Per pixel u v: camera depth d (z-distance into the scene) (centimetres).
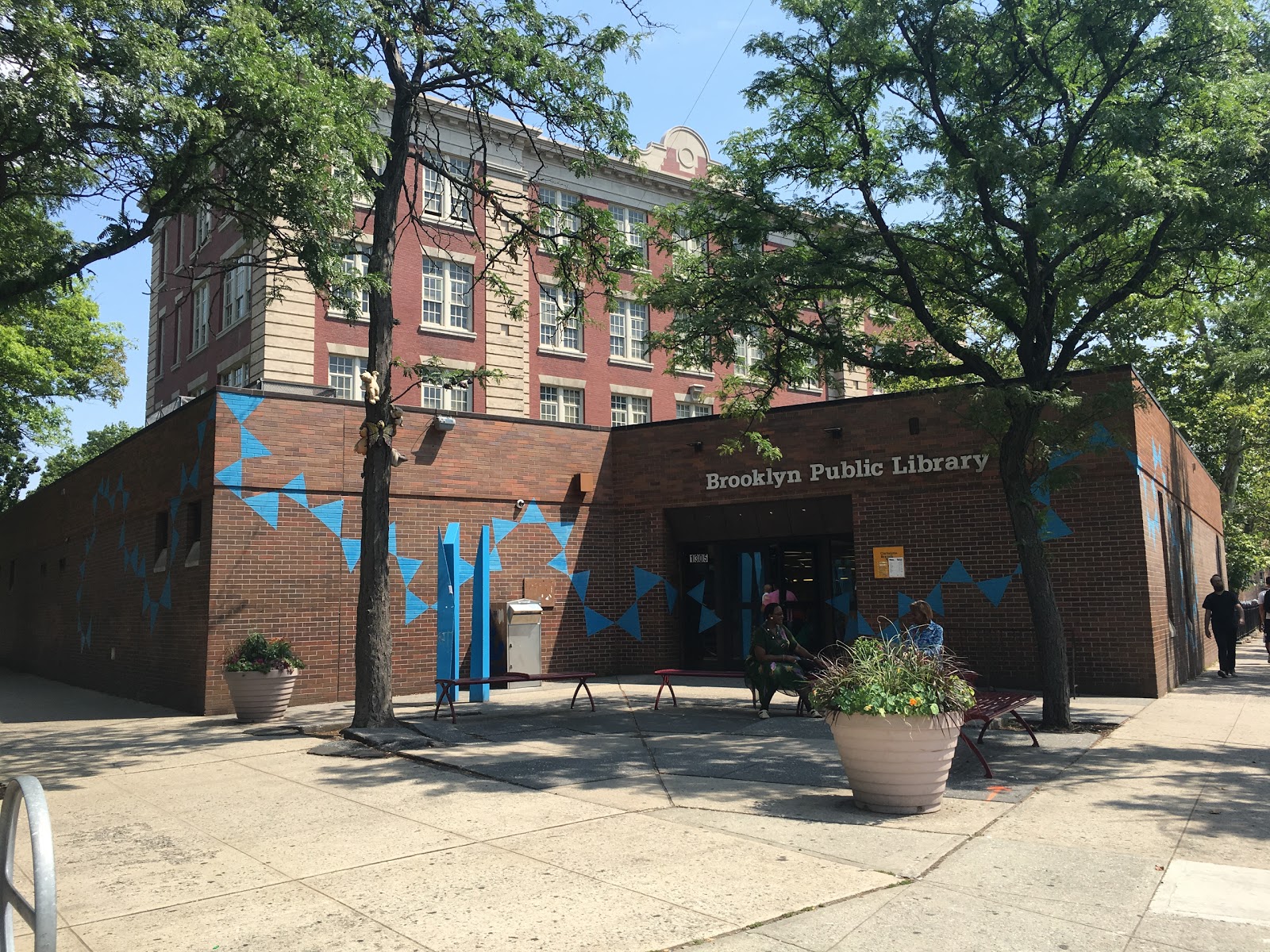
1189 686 1594
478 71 1227
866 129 1266
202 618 1404
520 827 656
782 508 1736
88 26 925
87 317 3122
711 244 1531
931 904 488
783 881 523
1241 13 1088
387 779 844
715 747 993
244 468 1441
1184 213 974
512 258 1424
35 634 2392
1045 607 1100
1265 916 471
